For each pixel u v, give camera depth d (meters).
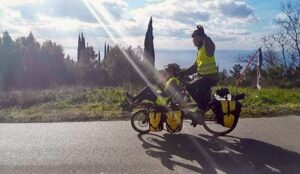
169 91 7.74
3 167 6.12
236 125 8.52
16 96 13.38
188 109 7.91
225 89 8.08
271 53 34.38
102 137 7.77
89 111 10.29
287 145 7.09
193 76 8.14
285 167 5.99
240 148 6.96
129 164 6.16
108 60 35.81
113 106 11.09
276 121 8.91
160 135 7.90
